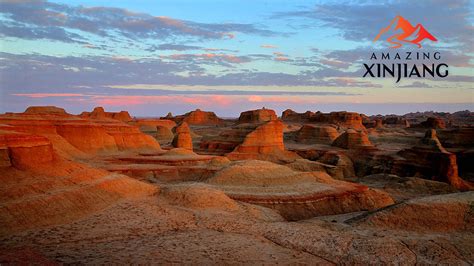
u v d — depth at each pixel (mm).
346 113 192750
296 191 51625
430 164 84250
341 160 95500
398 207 36125
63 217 31250
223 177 53938
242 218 38031
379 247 29344
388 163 92250
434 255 28453
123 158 72062
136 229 31609
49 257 24062
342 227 35375
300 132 141125
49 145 38500
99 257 24891
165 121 172875
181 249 27484
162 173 62469
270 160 92062
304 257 28234
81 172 39031
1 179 31578
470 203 35125
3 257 20750
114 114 161375
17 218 28578
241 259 26516
